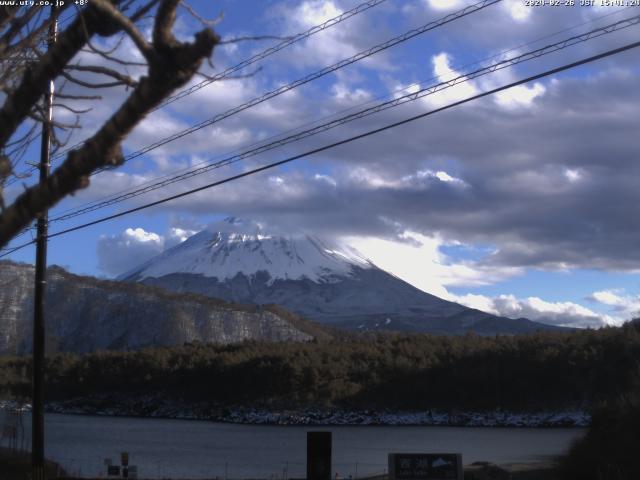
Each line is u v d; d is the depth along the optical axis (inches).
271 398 4490.7
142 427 3634.4
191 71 237.3
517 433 3442.4
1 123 274.1
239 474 1721.2
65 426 3518.7
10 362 4421.8
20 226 258.5
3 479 1125.7
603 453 1231.5
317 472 869.8
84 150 249.8
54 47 274.7
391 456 818.8
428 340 4975.4
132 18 294.2
